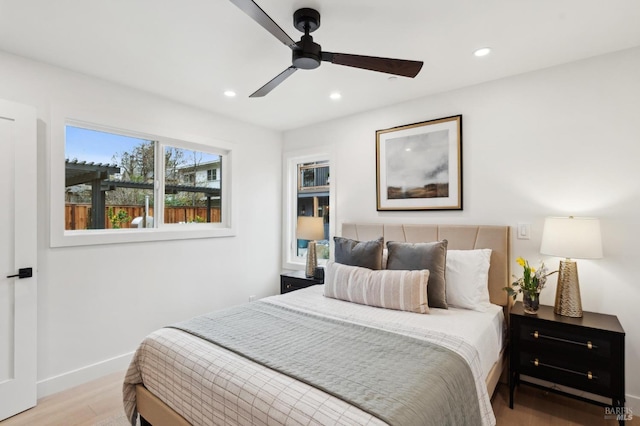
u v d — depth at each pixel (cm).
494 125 260
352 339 166
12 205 207
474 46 207
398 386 120
